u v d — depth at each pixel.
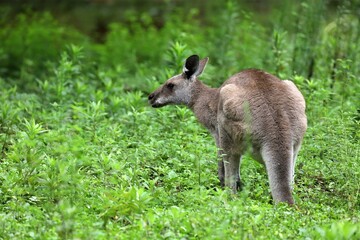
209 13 29.08
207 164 13.45
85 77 19.55
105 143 13.91
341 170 12.62
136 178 12.19
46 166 12.16
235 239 9.53
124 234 9.88
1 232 9.76
